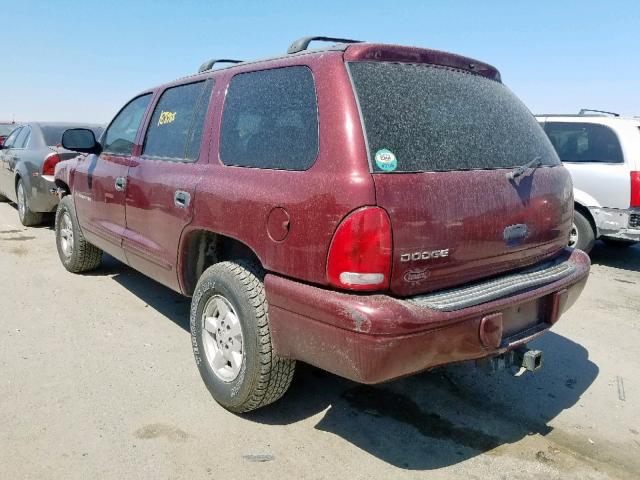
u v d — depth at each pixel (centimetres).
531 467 287
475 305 257
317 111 269
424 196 250
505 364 294
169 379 363
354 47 275
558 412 345
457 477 276
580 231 730
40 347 404
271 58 323
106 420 312
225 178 312
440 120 282
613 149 705
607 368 412
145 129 429
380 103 264
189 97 383
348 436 308
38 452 280
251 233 286
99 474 266
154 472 269
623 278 676
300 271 259
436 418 331
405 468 282
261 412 329
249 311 293
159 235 382
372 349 233
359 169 242
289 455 288
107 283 561
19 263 628
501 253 287
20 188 847
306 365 395
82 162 535
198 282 335
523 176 302
